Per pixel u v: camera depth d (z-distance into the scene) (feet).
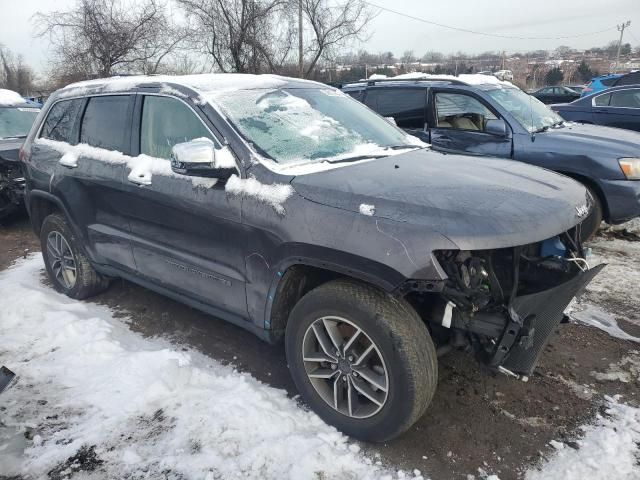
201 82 11.36
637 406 9.59
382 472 8.16
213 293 10.50
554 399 9.89
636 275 15.49
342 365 8.73
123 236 12.34
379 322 7.84
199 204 10.03
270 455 8.36
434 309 8.31
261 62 61.77
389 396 8.04
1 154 22.08
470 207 7.85
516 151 18.65
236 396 9.77
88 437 8.94
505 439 8.87
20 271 17.83
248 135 9.95
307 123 11.12
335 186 8.60
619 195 16.79
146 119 11.76
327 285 8.55
